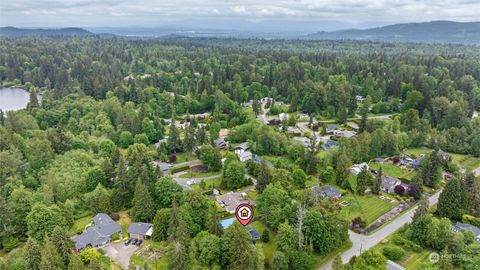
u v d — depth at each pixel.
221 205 99.00
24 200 86.50
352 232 88.69
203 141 140.38
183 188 103.25
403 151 143.12
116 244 82.44
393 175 121.81
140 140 145.00
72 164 106.75
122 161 99.44
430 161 112.31
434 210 97.88
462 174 118.81
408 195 107.00
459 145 142.88
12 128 134.00
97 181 102.06
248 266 67.81
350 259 75.06
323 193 103.25
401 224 92.62
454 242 78.56
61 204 87.38
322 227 78.06
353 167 123.38
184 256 68.19
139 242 82.94
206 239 73.50
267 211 88.12
